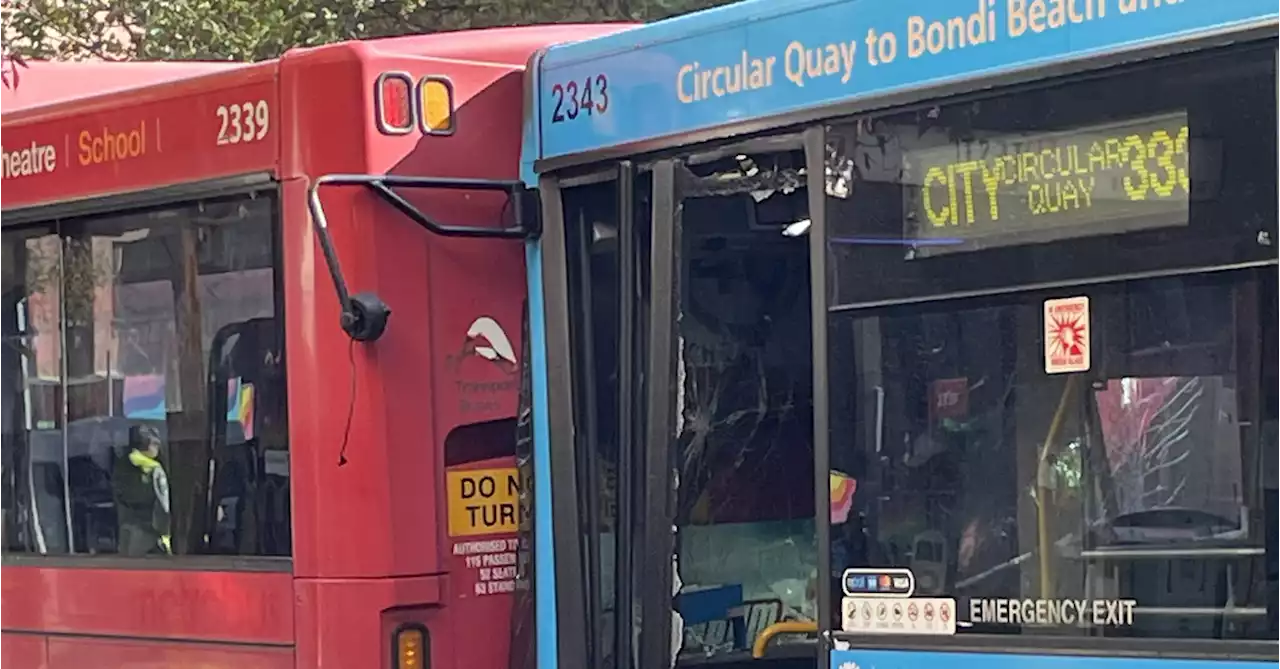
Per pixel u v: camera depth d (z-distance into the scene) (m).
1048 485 3.45
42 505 5.24
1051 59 3.46
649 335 4.20
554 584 4.44
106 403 5.08
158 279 4.93
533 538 4.52
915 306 3.68
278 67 4.59
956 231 3.62
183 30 11.90
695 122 4.12
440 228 4.45
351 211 4.43
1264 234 3.15
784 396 4.37
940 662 3.59
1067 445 3.43
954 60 3.62
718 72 4.08
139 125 4.94
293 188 4.53
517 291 4.67
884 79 3.75
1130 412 3.34
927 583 3.62
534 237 4.55
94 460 5.11
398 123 4.47
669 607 4.14
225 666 4.69
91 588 5.06
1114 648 3.33
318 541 4.46
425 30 12.08
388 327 4.43
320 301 4.48
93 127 5.07
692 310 4.27
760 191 4.05
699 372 4.28
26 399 5.31
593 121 4.38
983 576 3.54
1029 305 3.50
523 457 4.58
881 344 3.73
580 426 4.43
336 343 4.45
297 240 4.52
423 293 4.50
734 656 4.34
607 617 4.37
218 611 4.71
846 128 3.82
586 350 4.43
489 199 4.59
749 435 4.34
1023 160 3.52
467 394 4.57
